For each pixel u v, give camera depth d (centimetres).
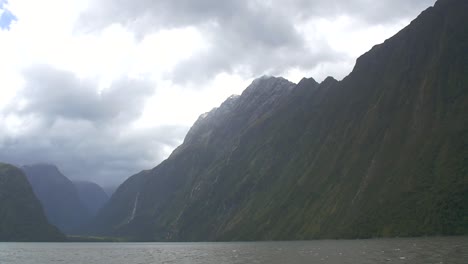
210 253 18300
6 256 18788
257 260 12762
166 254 19025
